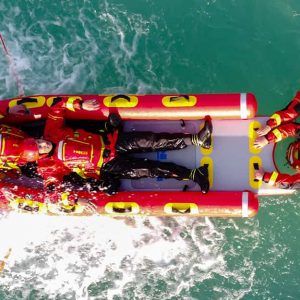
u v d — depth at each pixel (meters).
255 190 5.37
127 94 5.93
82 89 6.47
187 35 6.54
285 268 5.88
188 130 5.50
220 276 5.94
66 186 5.34
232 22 6.57
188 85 6.38
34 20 6.67
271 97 6.26
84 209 5.33
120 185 5.54
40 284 6.07
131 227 6.06
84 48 6.57
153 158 5.55
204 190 5.20
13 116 5.47
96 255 6.06
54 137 5.28
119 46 6.55
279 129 5.21
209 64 6.43
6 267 6.08
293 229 5.89
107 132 5.41
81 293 6.03
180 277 5.97
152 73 6.43
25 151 4.98
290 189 5.26
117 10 6.64
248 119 5.49
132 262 6.02
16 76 6.35
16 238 5.99
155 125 5.57
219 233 6.00
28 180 5.63
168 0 6.64
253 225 5.96
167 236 6.04
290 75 6.33
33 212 5.38
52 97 5.45
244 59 6.43
